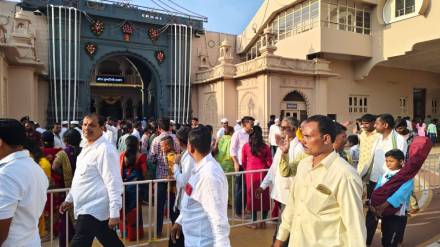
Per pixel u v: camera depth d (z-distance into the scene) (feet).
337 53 63.67
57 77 63.52
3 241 6.75
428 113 84.48
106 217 11.12
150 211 15.84
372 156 16.10
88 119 11.25
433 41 57.41
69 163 16.55
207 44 82.38
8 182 6.86
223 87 64.80
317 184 7.40
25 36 49.19
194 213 9.12
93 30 67.67
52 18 62.75
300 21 67.36
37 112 59.88
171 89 75.31
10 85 47.70
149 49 73.92
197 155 9.41
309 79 61.77
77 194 11.21
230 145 22.34
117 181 11.00
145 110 84.74
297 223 7.74
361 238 6.66
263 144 19.11
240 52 86.28
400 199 13.17
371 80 74.23
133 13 71.15
